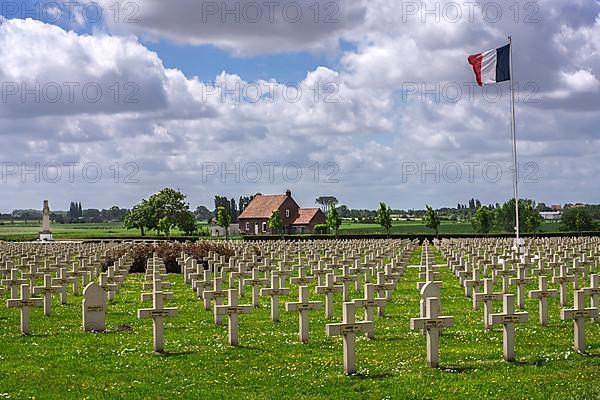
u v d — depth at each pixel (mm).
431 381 13016
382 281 22734
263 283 23469
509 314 14414
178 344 16516
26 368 14336
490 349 15578
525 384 12727
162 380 13391
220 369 14180
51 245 54375
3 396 12391
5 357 15359
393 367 14117
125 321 20188
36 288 21453
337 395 12312
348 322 13648
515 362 14328
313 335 17688
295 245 50062
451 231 108125
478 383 12812
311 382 13141
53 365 14594
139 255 39938
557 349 15484
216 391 12656
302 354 15438
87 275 29094
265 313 21734
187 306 23469
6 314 21734
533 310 21672
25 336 17781
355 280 27828
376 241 60500
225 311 16250
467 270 31016
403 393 12320
